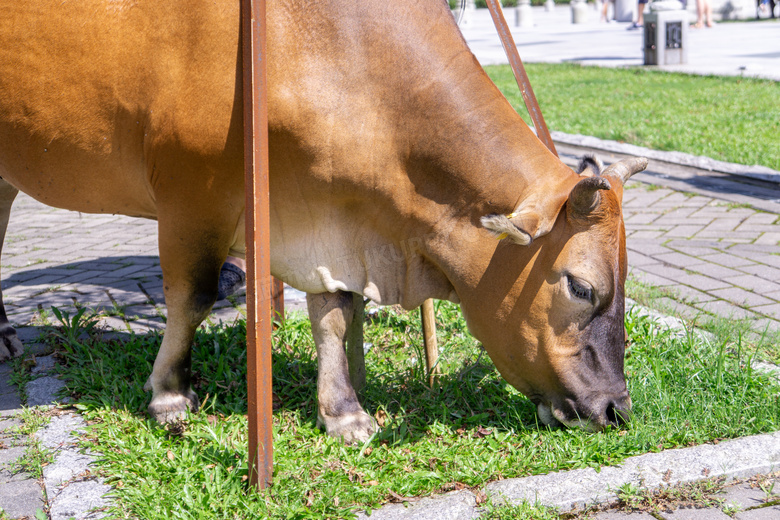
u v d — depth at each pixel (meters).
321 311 3.94
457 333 5.33
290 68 3.50
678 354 4.69
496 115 3.61
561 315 3.53
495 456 3.74
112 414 4.18
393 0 3.57
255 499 3.40
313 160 3.56
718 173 9.86
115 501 3.41
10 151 4.12
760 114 12.96
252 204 3.21
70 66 3.76
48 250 7.70
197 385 4.61
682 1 35.62
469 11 38.91
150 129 3.70
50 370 4.78
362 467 3.67
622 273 3.52
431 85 3.54
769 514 3.35
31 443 3.93
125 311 5.91
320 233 3.75
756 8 34.91
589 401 3.62
